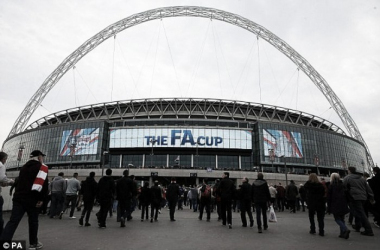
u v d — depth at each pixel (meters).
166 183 62.41
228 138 70.00
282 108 83.38
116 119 80.75
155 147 68.81
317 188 9.77
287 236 9.30
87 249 6.90
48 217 14.73
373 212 11.79
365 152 95.38
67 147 73.62
